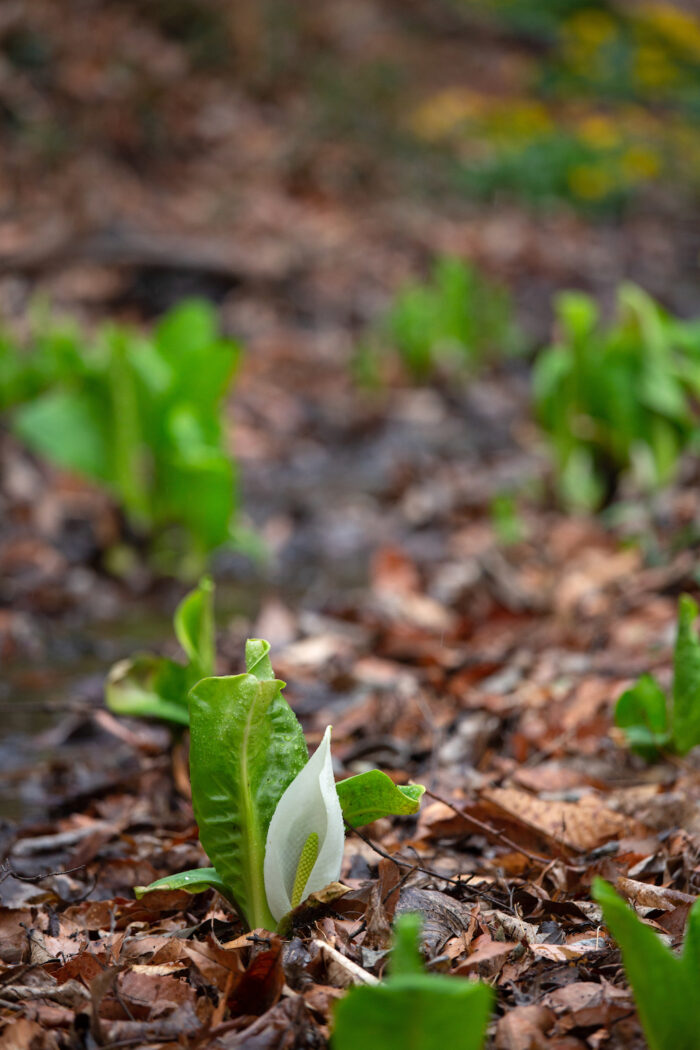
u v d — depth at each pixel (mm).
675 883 1595
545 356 3162
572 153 8719
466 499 3693
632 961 1336
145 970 1477
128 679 1772
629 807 1725
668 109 10625
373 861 1653
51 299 5059
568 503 3342
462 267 5535
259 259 5957
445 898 1542
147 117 7121
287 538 3430
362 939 1489
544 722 1939
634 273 7383
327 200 7383
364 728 1980
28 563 3006
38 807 1882
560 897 1585
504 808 1680
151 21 8117
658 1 11766
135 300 5328
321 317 5758
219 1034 1404
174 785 1844
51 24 7266
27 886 1663
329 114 8305
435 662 2254
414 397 5082
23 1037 1398
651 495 3041
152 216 6227
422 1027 1265
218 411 2812
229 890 1488
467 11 11305
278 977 1424
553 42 11047
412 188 8039
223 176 7098
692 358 2900
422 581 2916
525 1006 1405
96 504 3453
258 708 1450
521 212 8312
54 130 6473
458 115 9055
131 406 2750
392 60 9734
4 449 3598
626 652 2178
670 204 9086
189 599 1739
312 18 9531
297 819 1458
